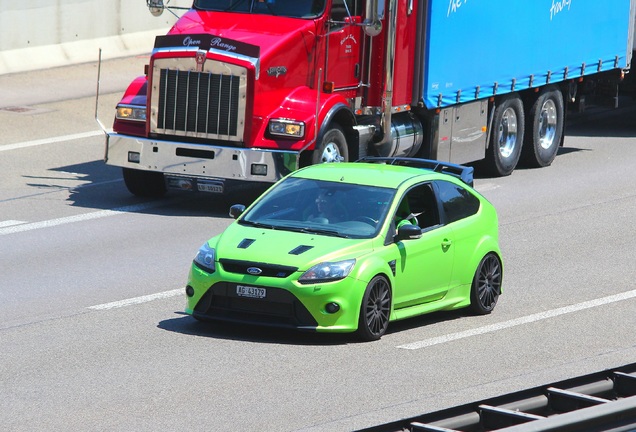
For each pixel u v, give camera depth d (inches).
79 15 3260.3
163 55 2028.8
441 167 1590.8
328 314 1305.4
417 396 1158.3
